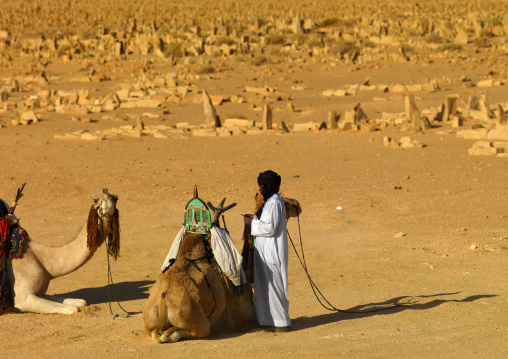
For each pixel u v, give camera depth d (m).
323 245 36.09
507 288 26.31
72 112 113.75
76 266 23.80
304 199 48.94
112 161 66.88
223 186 53.94
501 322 20.34
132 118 106.75
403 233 38.03
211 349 17.42
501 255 32.72
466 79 142.88
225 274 19.05
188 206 19.50
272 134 84.50
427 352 16.80
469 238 36.81
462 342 17.86
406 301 24.20
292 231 39.81
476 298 24.27
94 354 17.50
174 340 18.25
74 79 170.75
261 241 19.77
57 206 47.88
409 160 64.75
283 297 19.80
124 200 49.41
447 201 47.25
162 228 40.16
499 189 50.34
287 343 18.25
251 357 16.70
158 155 70.75
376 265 31.30
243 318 20.11
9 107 123.50
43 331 20.52
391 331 19.72
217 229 19.12
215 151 73.44
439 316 21.66
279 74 167.25
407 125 85.44
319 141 78.69
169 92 134.12
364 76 159.75
